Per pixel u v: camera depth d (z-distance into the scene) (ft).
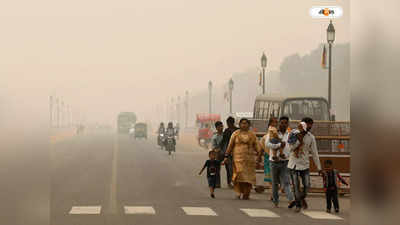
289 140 56.18
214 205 60.75
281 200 66.49
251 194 73.51
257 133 81.56
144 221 47.73
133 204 60.64
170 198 67.36
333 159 72.64
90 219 48.32
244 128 66.59
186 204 61.31
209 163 69.36
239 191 67.46
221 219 49.67
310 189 71.61
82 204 60.13
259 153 65.98
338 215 53.11
